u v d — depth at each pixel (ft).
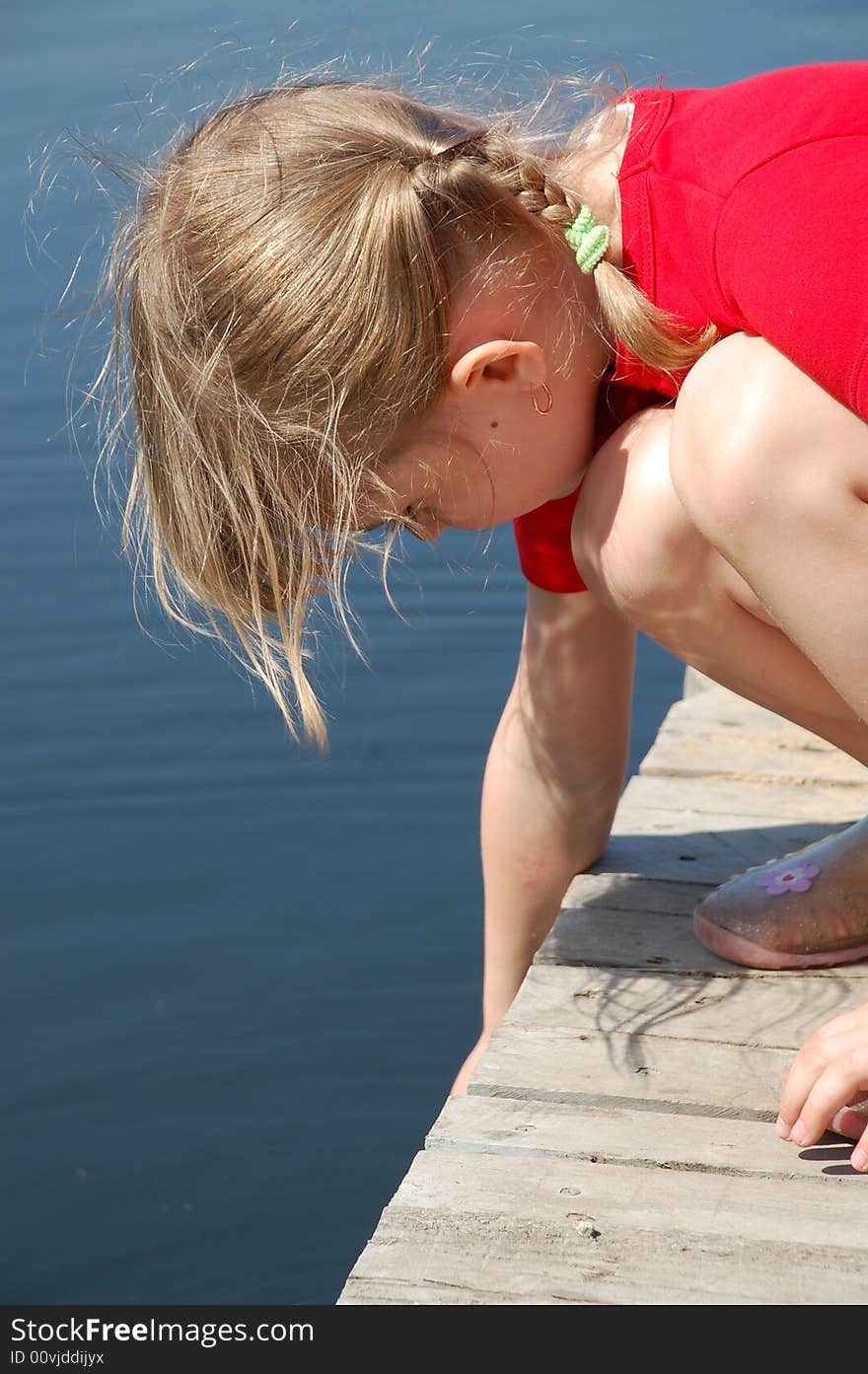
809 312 4.16
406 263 4.45
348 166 4.59
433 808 11.16
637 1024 5.17
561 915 5.87
